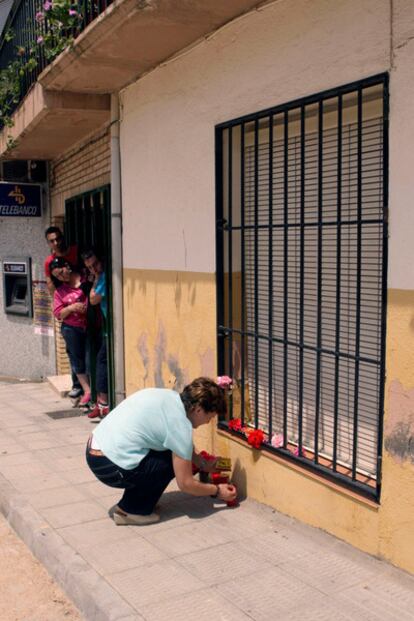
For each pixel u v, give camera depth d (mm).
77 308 7199
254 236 4430
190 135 4867
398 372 3277
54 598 3551
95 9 5172
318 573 3457
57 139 7535
